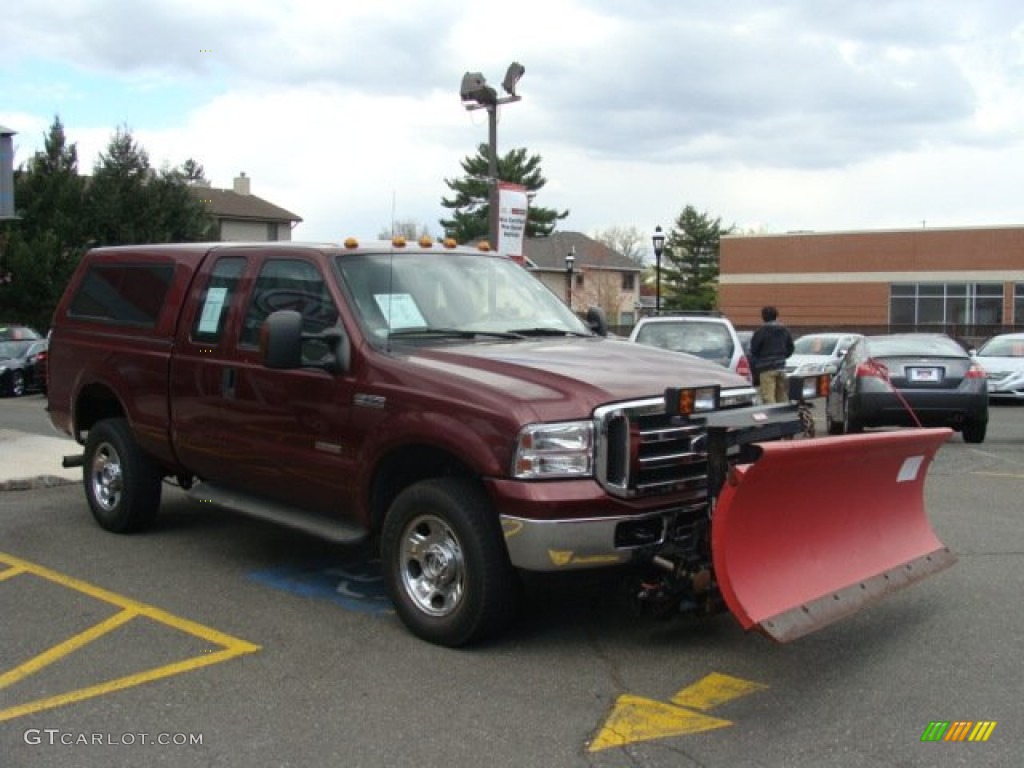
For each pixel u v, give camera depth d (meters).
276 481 6.06
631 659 4.98
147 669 4.88
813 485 4.82
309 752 4.00
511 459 4.71
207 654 5.07
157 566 6.71
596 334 6.61
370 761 3.92
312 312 5.86
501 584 4.93
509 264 6.81
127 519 7.41
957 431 13.08
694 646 5.16
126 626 5.50
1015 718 4.28
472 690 4.60
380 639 5.29
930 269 48.62
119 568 6.66
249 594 6.09
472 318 6.04
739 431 4.85
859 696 4.52
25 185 36.72
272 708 4.41
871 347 13.45
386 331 5.62
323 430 5.64
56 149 38.44
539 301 6.62
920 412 12.57
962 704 4.43
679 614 4.99
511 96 16.23
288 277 6.10
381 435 5.26
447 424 4.96
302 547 7.23
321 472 5.69
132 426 7.18
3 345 23.77
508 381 4.97
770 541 4.68
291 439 5.86
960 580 6.36
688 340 13.01
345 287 5.75
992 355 21.02
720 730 4.18
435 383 5.10
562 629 5.43
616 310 74.56
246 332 6.27
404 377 5.25
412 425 5.10
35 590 6.16
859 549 5.16
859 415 12.77
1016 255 46.91
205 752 4.00
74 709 4.41
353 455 5.47
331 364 5.55
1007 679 4.71
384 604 5.91
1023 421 16.58
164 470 7.48
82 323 7.80
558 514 4.64
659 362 5.54
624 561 4.80
